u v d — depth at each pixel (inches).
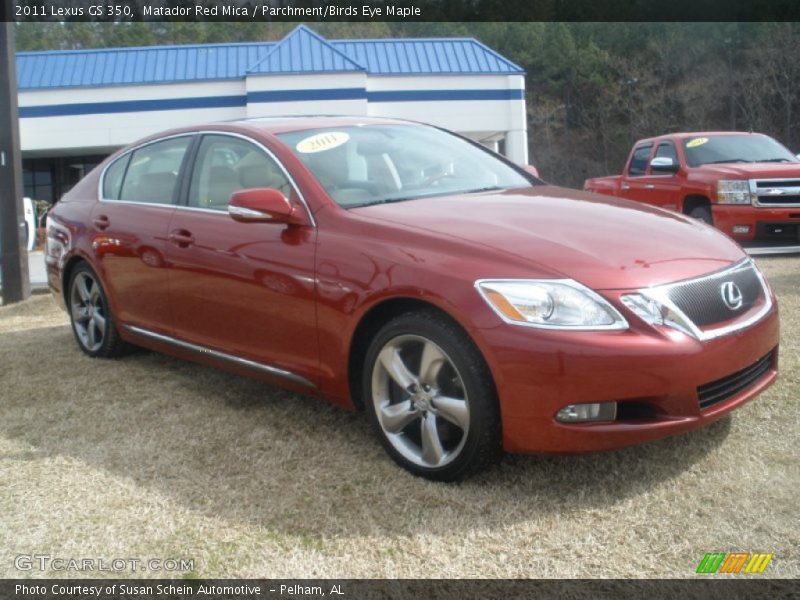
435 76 869.8
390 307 125.3
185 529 109.7
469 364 112.1
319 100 842.2
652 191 412.8
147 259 172.4
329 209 136.8
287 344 140.1
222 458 134.4
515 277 110.5
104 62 885.8
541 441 108.7
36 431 153.1
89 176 212.7
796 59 1993.1
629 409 110.3
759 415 140.1
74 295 209.8
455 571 96.2
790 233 356.8
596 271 110.9
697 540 100.3
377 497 116.6
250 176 154.3
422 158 162.1
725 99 2144.4
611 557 97.6
